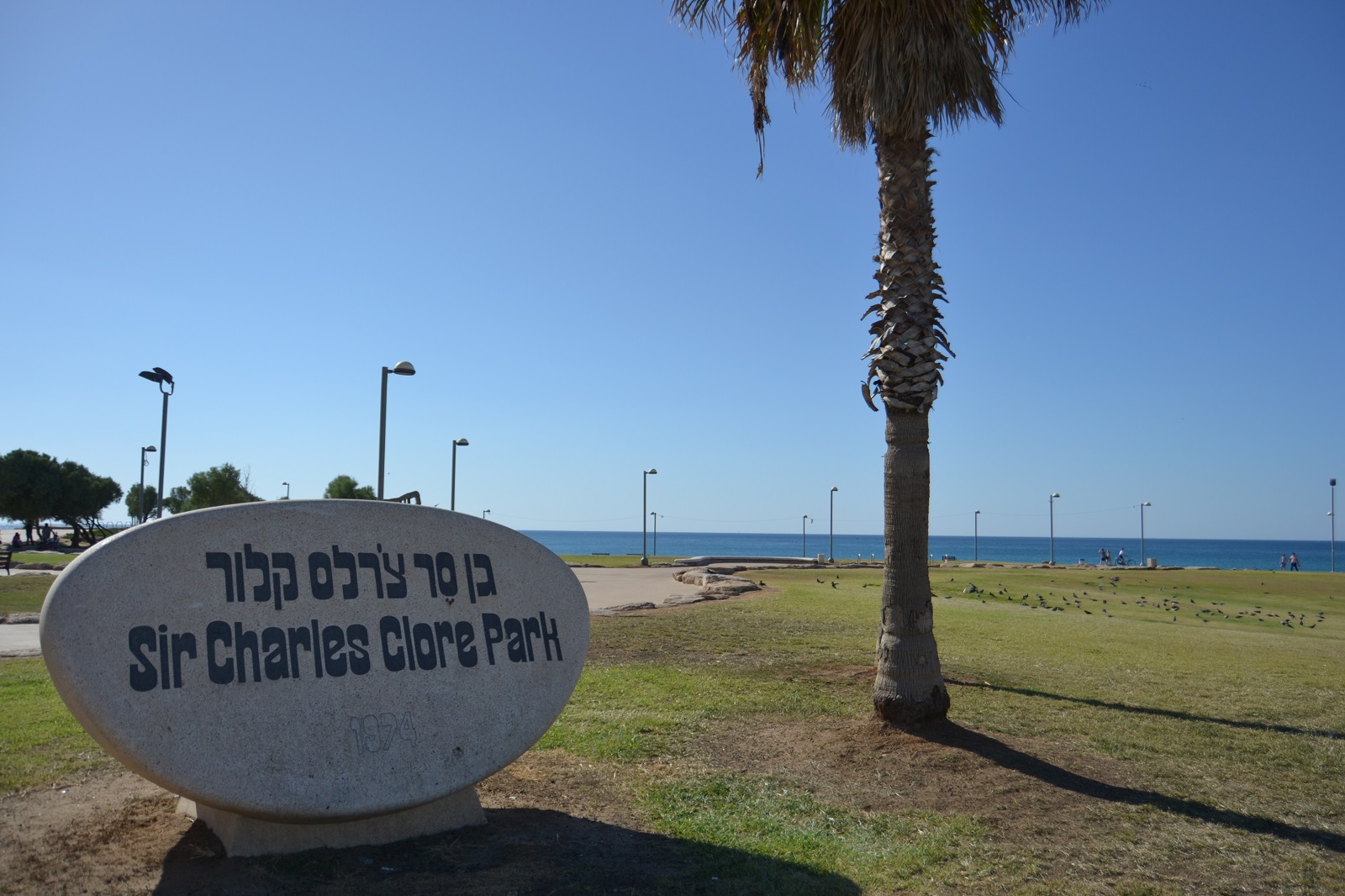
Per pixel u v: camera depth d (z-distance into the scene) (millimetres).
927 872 5320
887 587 8375
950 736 7969
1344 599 30609
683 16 9383
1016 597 26812
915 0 8086
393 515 5809
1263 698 10828
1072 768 7434
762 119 9820
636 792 6660
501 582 6117
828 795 6723
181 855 5062
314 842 5219
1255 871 5453
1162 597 29188
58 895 4500
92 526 66938
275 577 5316
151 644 4848
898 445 8367
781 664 12180
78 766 6691
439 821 5645
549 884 4898
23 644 12445
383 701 5457
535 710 6023
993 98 9086
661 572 35250
